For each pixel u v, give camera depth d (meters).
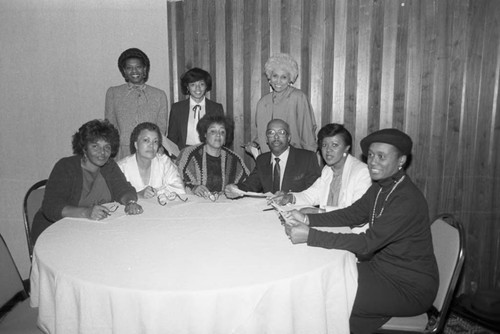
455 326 2.56
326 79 3.27
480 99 3.06
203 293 1.24
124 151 2.78
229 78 3.43
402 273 1.66
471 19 3.01
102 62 2.02
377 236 1.60
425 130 3.20
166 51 2.76
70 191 2.11
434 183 3.23
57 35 1.87
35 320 1.63
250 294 1.26
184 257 1.49
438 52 3.10
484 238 3.15
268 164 2.58
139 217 1.97
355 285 1.56
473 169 3.14
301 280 1.34
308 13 3.23
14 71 1.95
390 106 3.22
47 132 2.09
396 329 1.66
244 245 1.60
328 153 2.19
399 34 3.13
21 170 2.14
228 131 2.59
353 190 2.15
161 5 1.91
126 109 2.76
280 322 1.31
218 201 2.25
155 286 1.26
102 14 1.87
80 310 1.31
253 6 3.30
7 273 1.77
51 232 1.76
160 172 2.43
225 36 3.38
